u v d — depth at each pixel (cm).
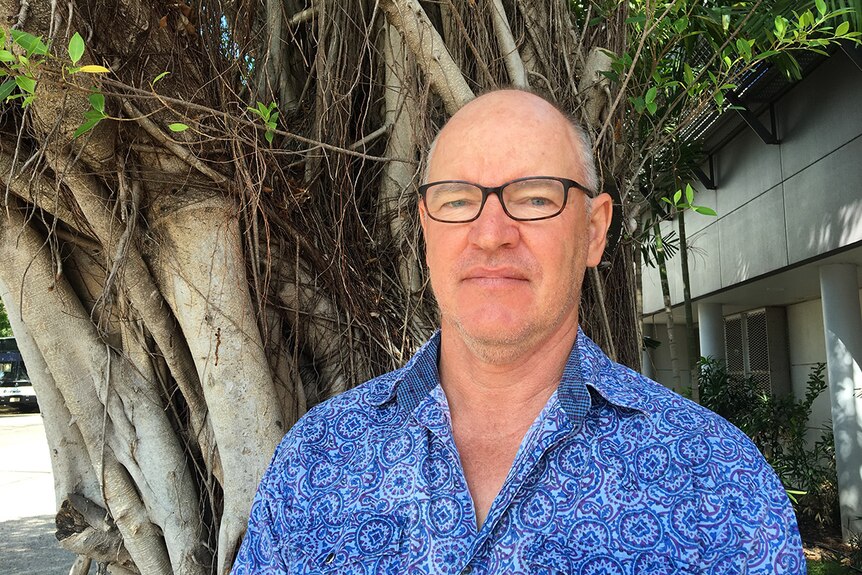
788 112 704
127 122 222
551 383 142
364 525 133
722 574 117
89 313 254
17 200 240
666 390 136
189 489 249
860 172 582
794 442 798
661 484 123
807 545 675
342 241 272
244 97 266
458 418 146
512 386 141
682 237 723
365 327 274
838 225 620
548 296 135
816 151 653
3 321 2216
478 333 134
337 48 289
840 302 682
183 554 241
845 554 640
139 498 247
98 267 254
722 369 921
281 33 302
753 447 126
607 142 278
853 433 675
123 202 223
